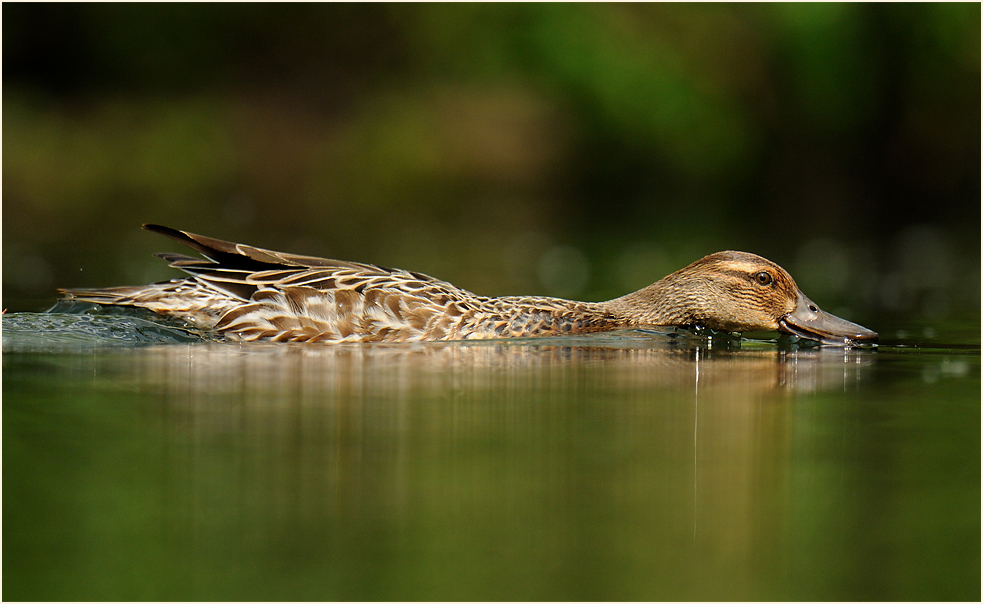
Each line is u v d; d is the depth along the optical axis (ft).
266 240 82.23
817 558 21.49
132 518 23.08
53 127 122.21
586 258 77.15
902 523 23.44
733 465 27.12
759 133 128.77
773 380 37.27
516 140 132.26
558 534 22.52
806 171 126.62
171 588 19.75
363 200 115.34
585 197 125.49
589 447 28.30
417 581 20.29
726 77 130.21
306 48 142.10
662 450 28.19
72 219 96.22
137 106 131.95
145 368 36.81
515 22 137.08
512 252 80.38
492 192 126.00
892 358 42.09
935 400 34.12
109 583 20.08
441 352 41.01
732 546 22.07
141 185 115.24
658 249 81.87
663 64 131.03
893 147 123.54
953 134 120.47
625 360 40.70
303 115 135.74
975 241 87.76
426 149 129.18
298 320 42.01
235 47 140.97
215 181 119.03
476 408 32.22
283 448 27.73
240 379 35.45
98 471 25.73
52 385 34.04
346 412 31.37
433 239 87.81
